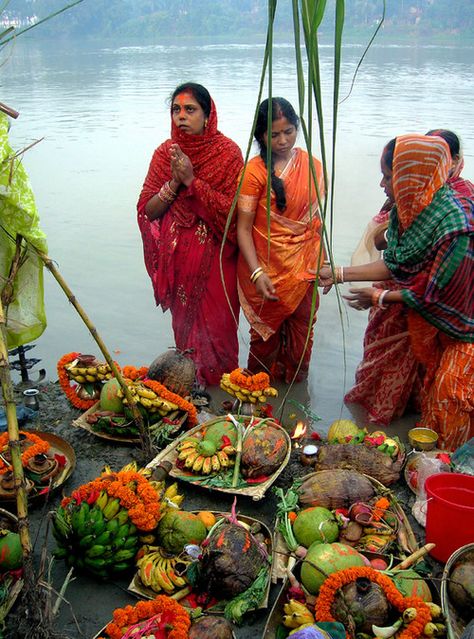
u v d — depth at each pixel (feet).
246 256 16.08
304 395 17.02
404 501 11.91
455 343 13.99
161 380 13.53
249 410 13.78
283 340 17.34
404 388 15.67
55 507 11.68
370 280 15.37
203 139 16.03
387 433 15.65
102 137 46.42
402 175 13.66
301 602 9.38
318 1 5.30
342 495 11.05
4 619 9.33
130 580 10.25
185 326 17.16
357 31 152.87
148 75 91.25
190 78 84.74
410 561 9.63
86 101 65.21
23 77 91.09
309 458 12.50
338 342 19.44
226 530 10.01
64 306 21.33
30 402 14.96
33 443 12.12
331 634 8.45
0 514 10.80
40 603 8.86
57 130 49.26
